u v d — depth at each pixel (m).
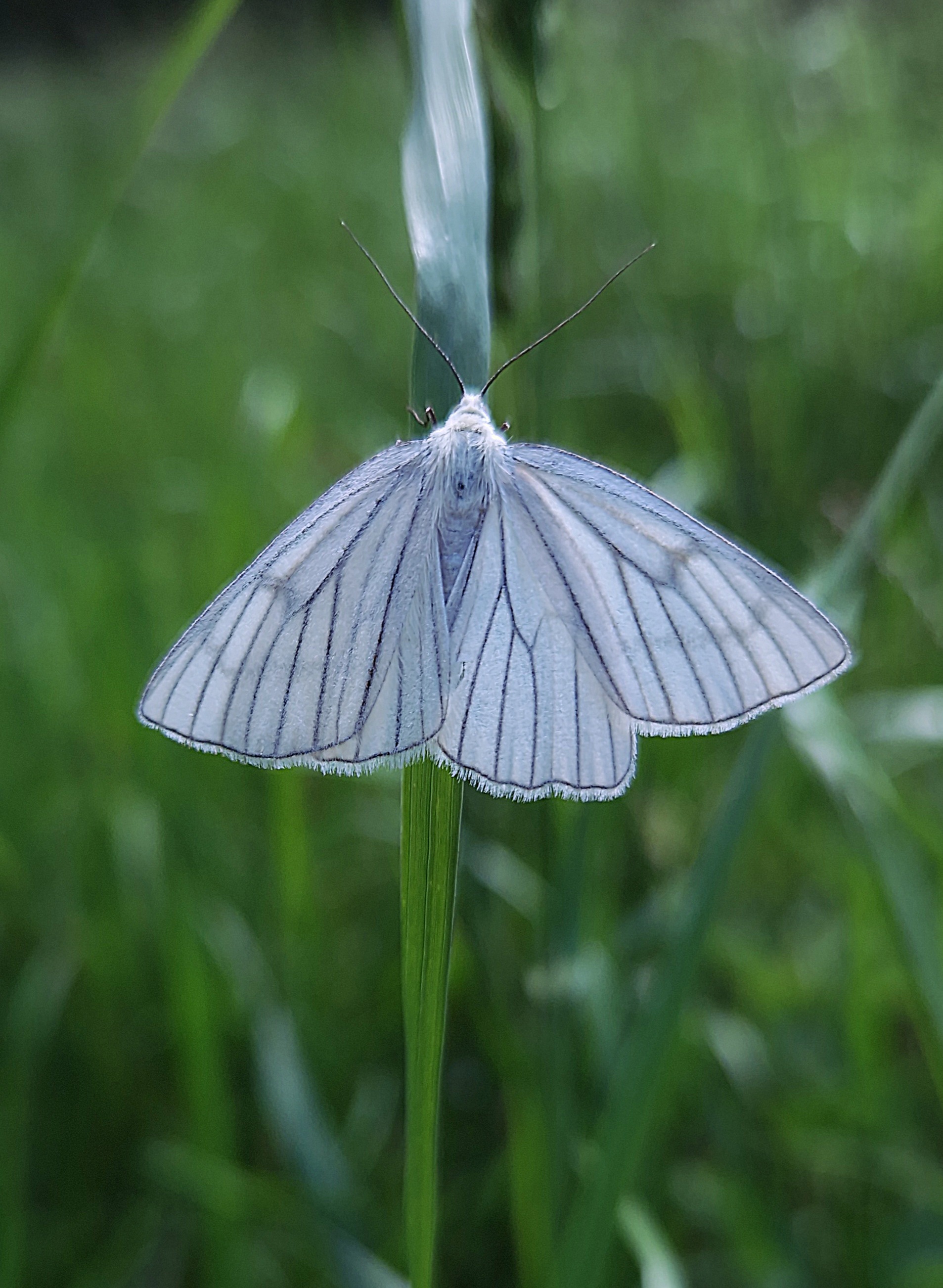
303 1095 0.21
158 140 0.69
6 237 0.60
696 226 0.39
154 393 0.40
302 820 0.22
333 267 0.48
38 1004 0.22
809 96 0.37
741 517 0.26
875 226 0.33
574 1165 0.20
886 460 0.28
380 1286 0.20
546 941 0.19
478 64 0.19
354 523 0.18
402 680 0.18
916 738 0.22
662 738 0.23
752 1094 0.22
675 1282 0.19
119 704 0.24
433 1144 0.17
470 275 0.18
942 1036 0.19
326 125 0.61
